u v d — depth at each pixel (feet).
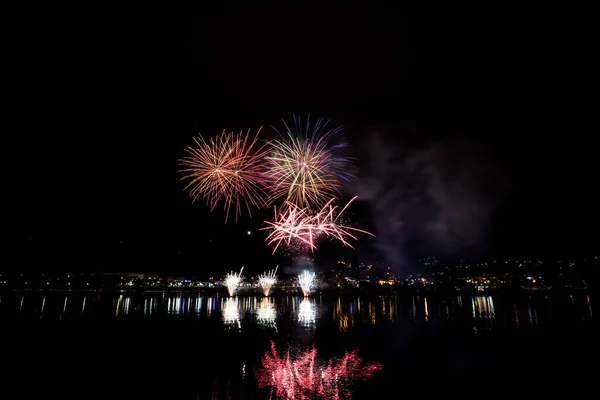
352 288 492.13
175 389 39.55
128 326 94.58
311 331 88.53
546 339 75.97
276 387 40.68
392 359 56.18
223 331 87.35
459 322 110.11
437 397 37.68
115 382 42.32
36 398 36.63
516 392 39.47
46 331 82.48
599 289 398.42
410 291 516.73
